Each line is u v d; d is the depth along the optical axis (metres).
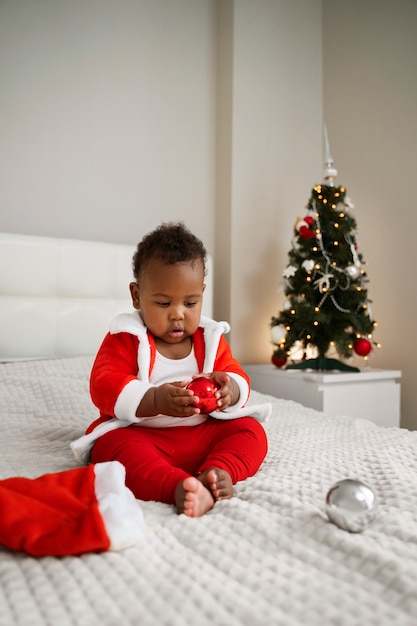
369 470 1.19
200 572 0.72
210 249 3.01
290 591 0.67
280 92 3.12
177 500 0.95
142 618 0.60
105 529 0.78
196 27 2.99
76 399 1.78
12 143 2.48
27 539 0.76
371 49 3.01
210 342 1.37
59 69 2.60
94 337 2.41
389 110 2.90
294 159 3.16
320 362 2.62
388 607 0.63
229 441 1.18
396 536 0.83
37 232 2.54
